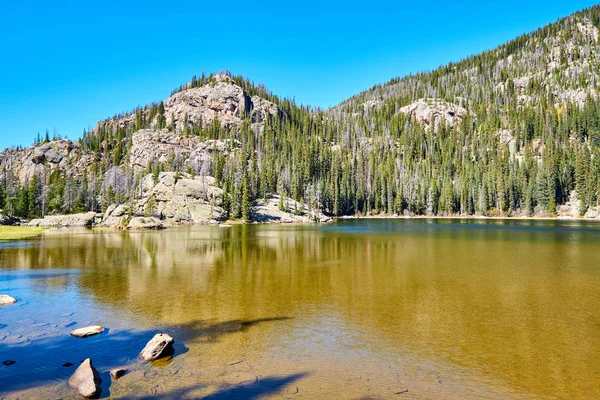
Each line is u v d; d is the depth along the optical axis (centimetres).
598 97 19062
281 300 1881
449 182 15188
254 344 1273
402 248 4253
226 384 968
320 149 17688
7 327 1437
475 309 1733
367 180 16425
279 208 12275
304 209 12694
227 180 12350
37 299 1891
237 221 10681
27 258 3456
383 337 1355
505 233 6450
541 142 17488
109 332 1385
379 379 1016
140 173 14400
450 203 14688
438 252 3866
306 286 2211
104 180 14750
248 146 17625
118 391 920
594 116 17138
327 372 1055
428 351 1226
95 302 1831
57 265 3030
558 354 1209
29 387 945
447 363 1131
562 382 1012
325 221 11850
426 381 1008
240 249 4181
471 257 3472
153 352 1134
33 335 1346
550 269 2803
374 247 4353
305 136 19125
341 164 16700
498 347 1266
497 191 14150
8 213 10775
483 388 973
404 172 16875
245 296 1961
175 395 902
